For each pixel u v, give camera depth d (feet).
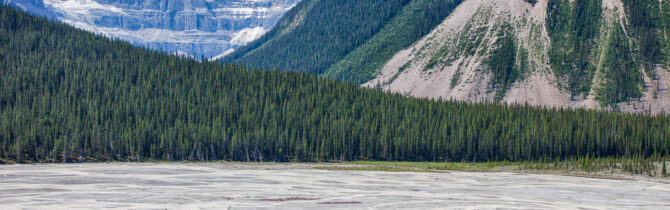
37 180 425.28
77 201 326.03
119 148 652.89
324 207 309.83
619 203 354.54
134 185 402.72
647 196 389.39
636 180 492.95
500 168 600.80
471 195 366.84
